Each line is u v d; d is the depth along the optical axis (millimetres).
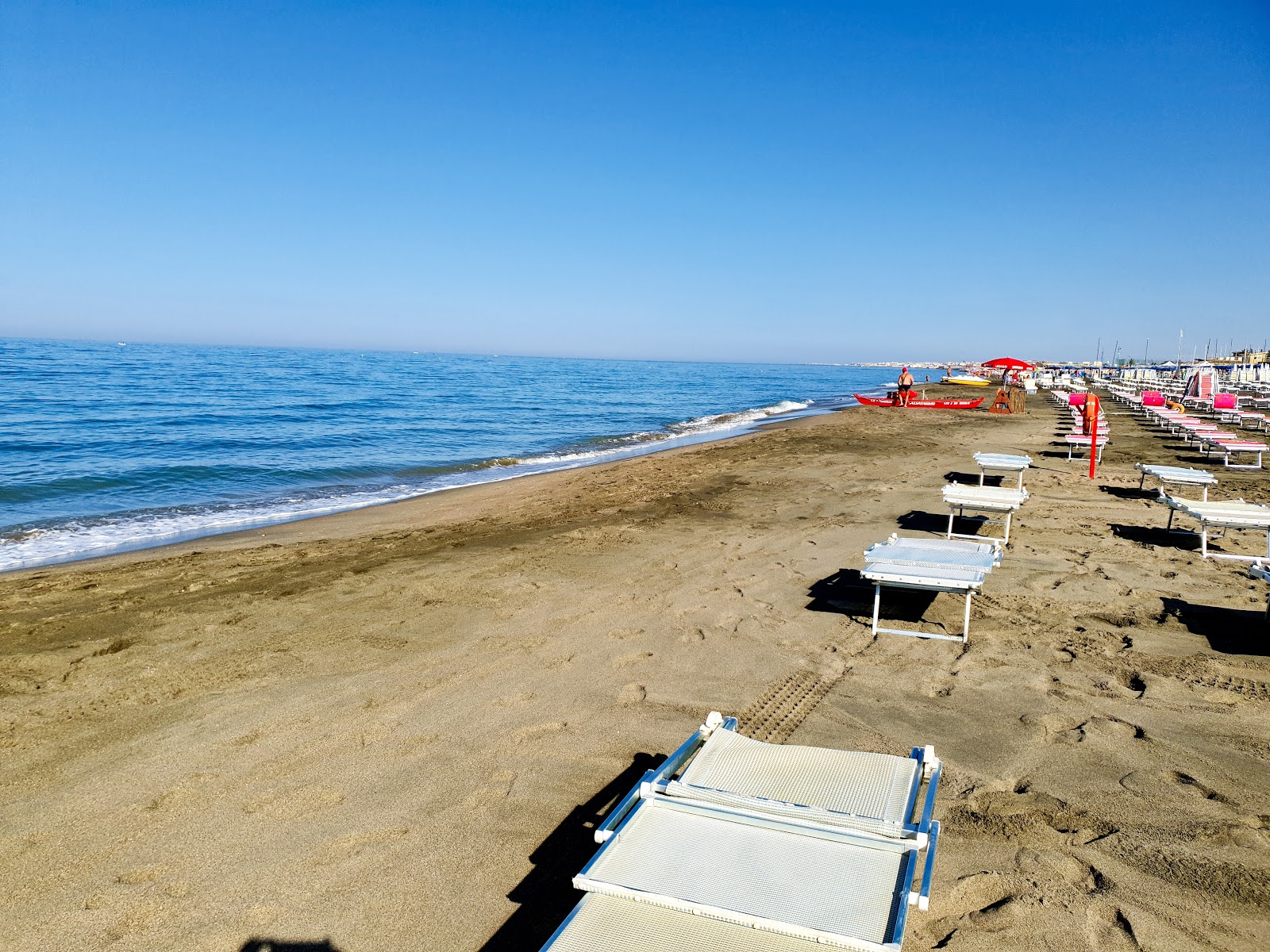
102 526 10734
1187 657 5398
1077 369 89500
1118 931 2805
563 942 2223
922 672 5219
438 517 11148
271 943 2793
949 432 22344
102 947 2770
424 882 3121
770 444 19562
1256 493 12102
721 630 6035
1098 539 8914
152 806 3674
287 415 27297
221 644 5797
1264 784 3789
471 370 89312
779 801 2828
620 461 17938
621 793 3750
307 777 3916
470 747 4215
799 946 2199
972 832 3408
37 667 5387
